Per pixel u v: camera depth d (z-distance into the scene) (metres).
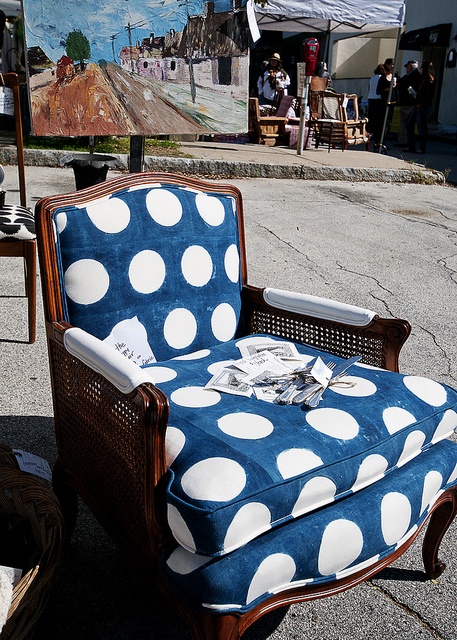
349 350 2.31
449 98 18.42
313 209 6.85
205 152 8.82
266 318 2.54
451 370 3.59
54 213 1.99
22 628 1.54
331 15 8.40
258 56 23.23
